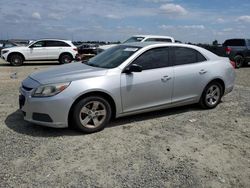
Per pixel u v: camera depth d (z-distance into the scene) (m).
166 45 6.12
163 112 6.55
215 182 3.69
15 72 14.12
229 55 16.83
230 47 16.84
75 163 4.08
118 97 5.37
